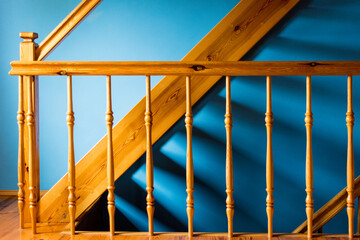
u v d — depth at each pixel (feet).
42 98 10.89
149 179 6.49
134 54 10.66
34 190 6.92
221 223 9.37
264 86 9.04
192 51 7.93
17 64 6.49
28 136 7.24
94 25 10.66
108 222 9.61
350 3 8.64
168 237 6.47
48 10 10.75
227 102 6.32
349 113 6.25
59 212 7.53
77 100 10.81
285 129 9.09
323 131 9.04
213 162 9.25
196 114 9.18
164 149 9.34
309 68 6.15
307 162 6.33
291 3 7.90
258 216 9.29
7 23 10.80
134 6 10.57
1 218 8.07
